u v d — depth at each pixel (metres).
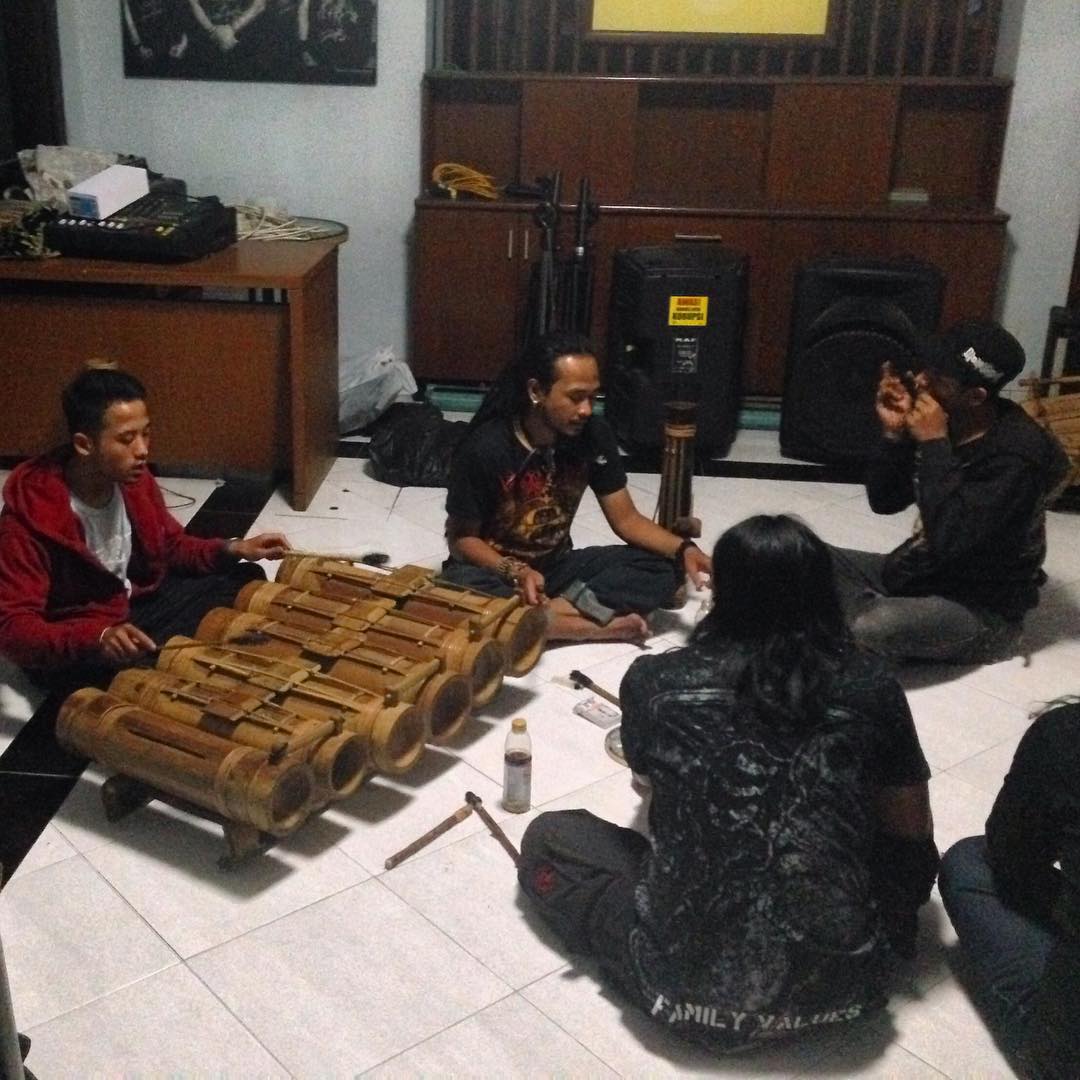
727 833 1.61
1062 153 4.85
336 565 2.78
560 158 4.92
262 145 4.95
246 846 2.17
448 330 4.96
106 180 3.91
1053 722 1.60
